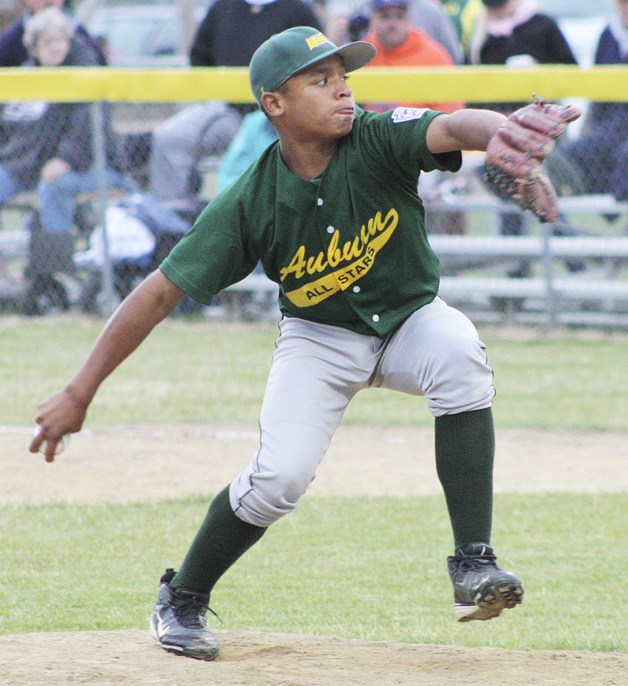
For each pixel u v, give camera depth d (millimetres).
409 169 11062
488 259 36375
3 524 19031
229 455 24172
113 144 37250
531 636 13688
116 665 11555
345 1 56781
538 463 23703
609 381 30875
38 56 38969
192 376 31688
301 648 12250
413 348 11539
